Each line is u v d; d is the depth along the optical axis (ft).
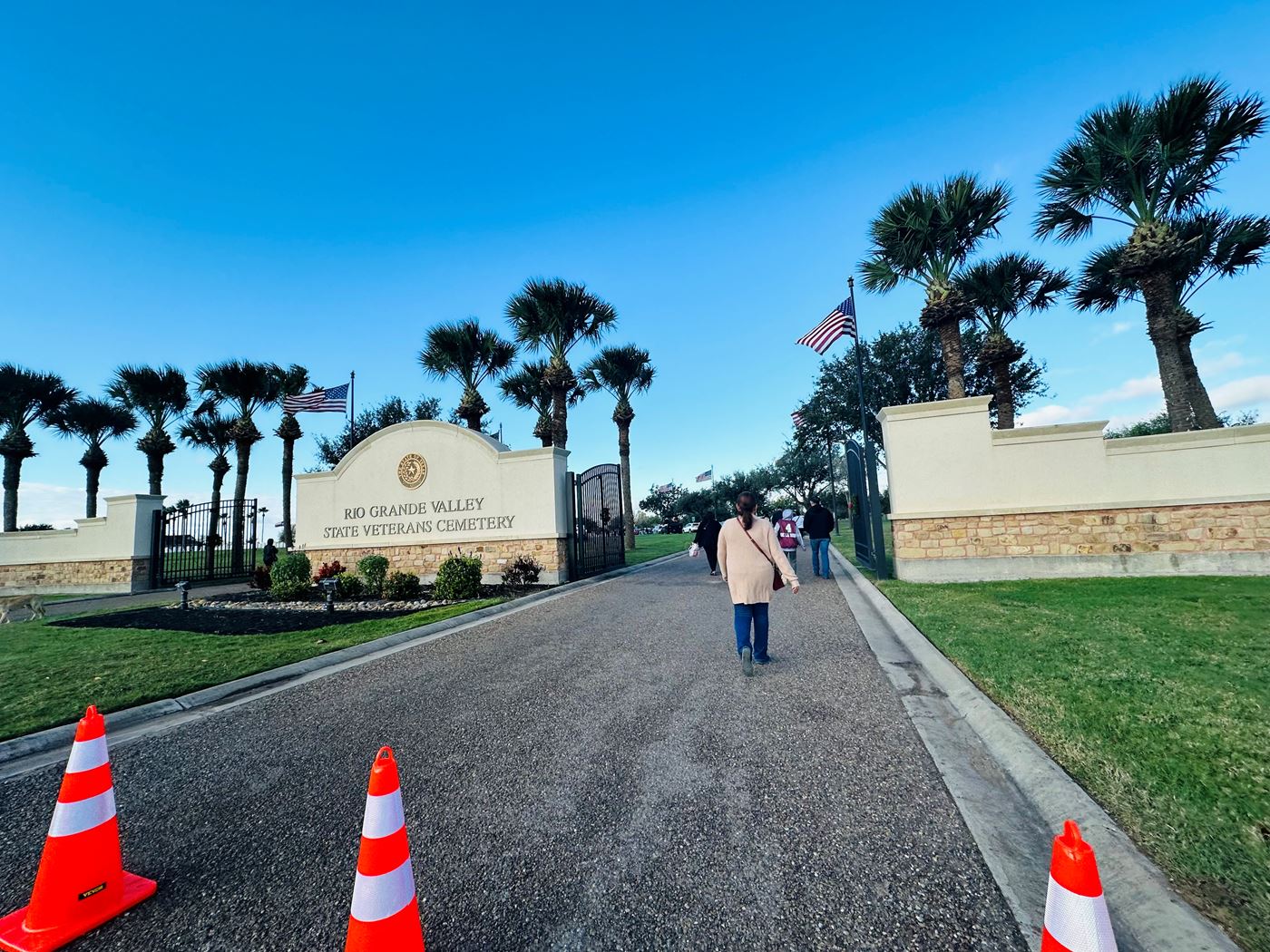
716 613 28.48
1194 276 50.72
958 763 10.95
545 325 63.41
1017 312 59.21
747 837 8.73
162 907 7.66
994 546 33.01
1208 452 30.89
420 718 14.90
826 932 6.64
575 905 7.32
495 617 30.42
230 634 27.30
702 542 45.29
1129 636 18.17
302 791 11.07
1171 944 5.97
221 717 15.51
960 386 48.32
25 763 12.94
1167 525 31.07
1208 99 37.70
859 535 45.11
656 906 7.24
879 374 81.56
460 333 61.57
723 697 15.35
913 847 8.28
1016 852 8.05
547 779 11.05
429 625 27.61
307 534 48.65
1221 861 7.09
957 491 33.76
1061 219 45.85
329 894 7.87
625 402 87.81
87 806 7.59
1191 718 11.38
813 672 17.30
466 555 44.70
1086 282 55.88
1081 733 11.04
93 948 6.86
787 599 30.76
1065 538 32.22
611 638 23.49
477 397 62.64
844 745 11.93
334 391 65.00
